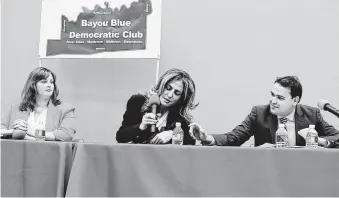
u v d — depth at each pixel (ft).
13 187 4.73
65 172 4.72
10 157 4.77
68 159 4.75
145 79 8.17
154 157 4.62
